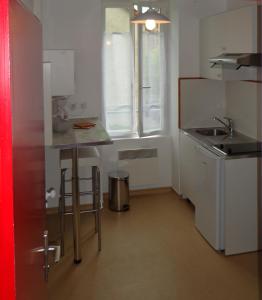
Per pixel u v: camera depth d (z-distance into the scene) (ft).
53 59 13.60
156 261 12.01
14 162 3.35
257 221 12.26
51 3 15.16
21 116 3.77
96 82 16.07
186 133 15.85
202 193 13.32
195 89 16.65
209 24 15.17
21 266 3.70
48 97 10.91
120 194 15.79
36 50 5.16
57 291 10.43
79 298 10.14
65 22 15.40
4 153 3.14
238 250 12.33
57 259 5.89
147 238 13.53
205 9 16.20
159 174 18.01
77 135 12.74
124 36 16.75
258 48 12.20
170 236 13.67
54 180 15.94
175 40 16.57
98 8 15.60
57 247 5.83
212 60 13.96
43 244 5.69
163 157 17.94
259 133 14.15
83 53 15.76
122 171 16.84
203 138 14.73
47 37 15.30
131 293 10.36
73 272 11.39
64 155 12.71
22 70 3.87
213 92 16.76
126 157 17.40
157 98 17.62
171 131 17.84
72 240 13.47
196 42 16.39
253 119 14.52
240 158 11.85
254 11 12.09
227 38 13.75
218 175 12.03
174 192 17.94
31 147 4.54
